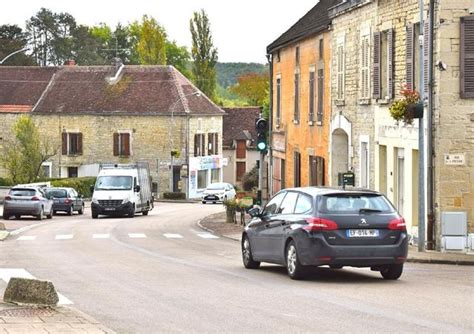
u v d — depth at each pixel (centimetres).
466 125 3725
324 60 5581
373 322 1833
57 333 1608
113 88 12694
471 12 3694
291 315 1928
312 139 5888
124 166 8069
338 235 2611
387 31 4394
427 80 3781
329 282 2614
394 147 4291
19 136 10731
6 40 17125
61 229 5991
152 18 16375
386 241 2636
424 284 2552
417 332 1714
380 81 4497
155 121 12456
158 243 4669
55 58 19538
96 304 2106
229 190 11606
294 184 6391
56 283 2566
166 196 12325
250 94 19488
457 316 1909
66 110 12500
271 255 2869
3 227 5641
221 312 1973
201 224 6284
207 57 16025
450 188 3731
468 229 3716
